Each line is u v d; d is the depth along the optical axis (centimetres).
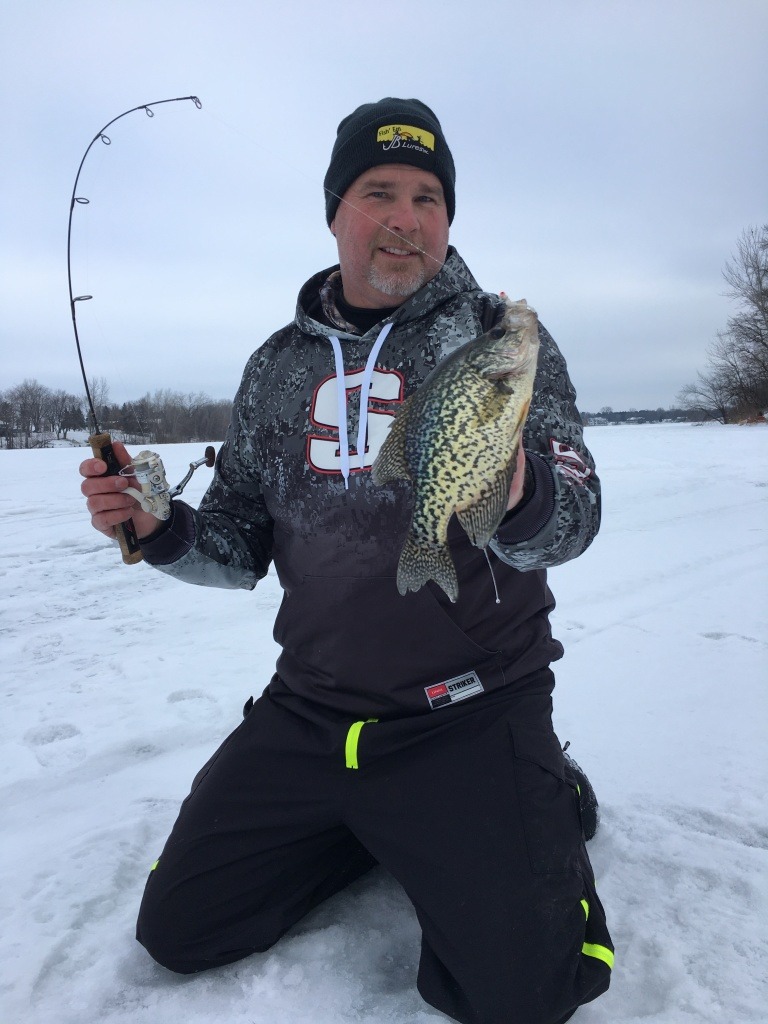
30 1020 183
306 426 232
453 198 264
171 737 337
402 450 192
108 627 506
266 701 235
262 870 207
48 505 1048
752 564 614
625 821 258
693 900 217
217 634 488
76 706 371
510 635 215
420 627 208
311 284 259
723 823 253
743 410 4416
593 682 377
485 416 179
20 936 209
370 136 236
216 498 263
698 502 959
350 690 215
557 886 179
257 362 257
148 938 197
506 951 171
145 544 234
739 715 332
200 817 208
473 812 190
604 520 844
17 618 529
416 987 192
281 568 238
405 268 237
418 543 190
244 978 198
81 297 240
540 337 227
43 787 296
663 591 541
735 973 188
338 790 206
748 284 4231
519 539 185
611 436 2695
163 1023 182
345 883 235
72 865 242
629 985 187
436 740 204
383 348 228
